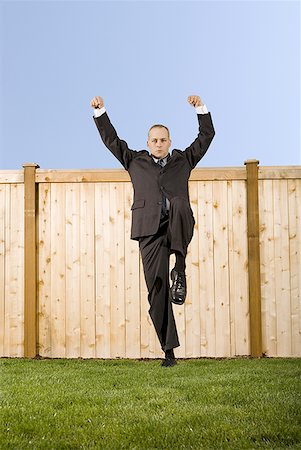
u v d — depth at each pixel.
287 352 7.05
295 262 7.10
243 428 3.13
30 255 7.17
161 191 4.48
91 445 2.94
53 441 2.99
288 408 3.51
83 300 7.18
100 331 7.13
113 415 3.49
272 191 7.16
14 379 5.00
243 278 7.10
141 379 4.88
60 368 5.98
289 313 7.07
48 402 3.88
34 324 7.10
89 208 7.25
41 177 7.24
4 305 7.21
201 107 4.64
